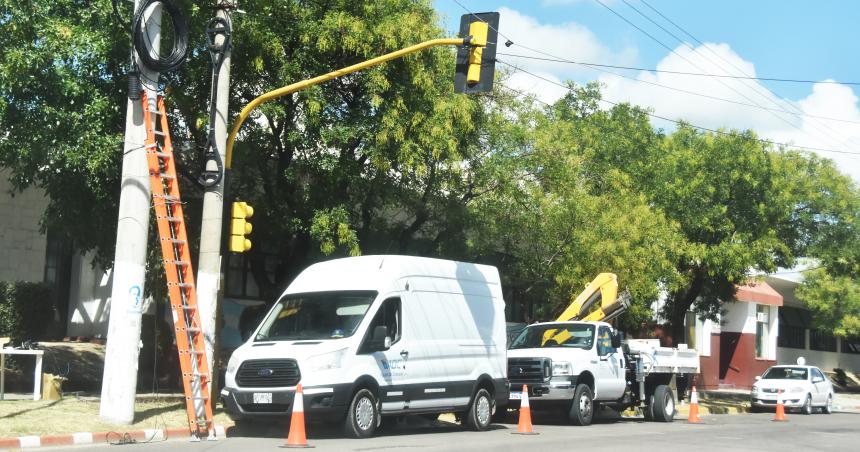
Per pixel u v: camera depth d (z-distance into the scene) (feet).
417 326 55.36
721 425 78.33
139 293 49.42
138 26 48.91
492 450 46.98
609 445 52.44
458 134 73.97
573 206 85.35
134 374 49.08
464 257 85.20
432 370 55.83
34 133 58.08
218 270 55.62
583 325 73.26
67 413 49.37
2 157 60.34
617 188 96.84
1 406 51.16
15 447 41.42
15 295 77.20
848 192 109.40
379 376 51.93
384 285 53.62
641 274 90.79
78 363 75.20
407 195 76.33
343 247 76.59
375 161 67.00
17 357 68.03
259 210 73.15
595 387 70.44
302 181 70.08
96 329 85.10
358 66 54.13
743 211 103.19
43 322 79.61
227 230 73.36
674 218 102.53
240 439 49.01
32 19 57.72
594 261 86.79
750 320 152.97
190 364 48.85
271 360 49.39
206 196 55.42
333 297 53.57
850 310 149.07
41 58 56.80
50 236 87.20
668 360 80.43
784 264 109.09
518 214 83.87
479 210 81.87
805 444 61.26
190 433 48.78
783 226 108.47
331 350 49.62
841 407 131.34
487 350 61.36
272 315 54.19
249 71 66.18
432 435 55.26
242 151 68.03
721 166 102.17
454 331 58.59
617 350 74.84
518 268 89.51
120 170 61.11
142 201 49.62
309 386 48.42
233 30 63.05
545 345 72.54
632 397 77.20
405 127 68.13
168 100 62.95
